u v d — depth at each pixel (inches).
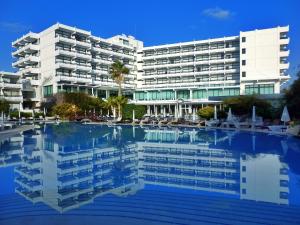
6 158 594.6
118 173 455.5
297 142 818.2
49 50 2910.9
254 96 1673.2
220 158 579.2
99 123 1946.4
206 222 248.7
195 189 353.7
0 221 252.1
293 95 1310.3
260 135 1033.5
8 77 2709.2
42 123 1929.1
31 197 327.6
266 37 2728.8
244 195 324.8
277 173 434.3
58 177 427.5
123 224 244.1
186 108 2952.8
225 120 1557.6
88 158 596.1
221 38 3078.2
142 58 3604.8
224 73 3063.5
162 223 247.0
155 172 460.8
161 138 991.0
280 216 260.4
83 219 257.4
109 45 3398.1
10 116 2295.8
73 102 2445.9
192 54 3248.0
